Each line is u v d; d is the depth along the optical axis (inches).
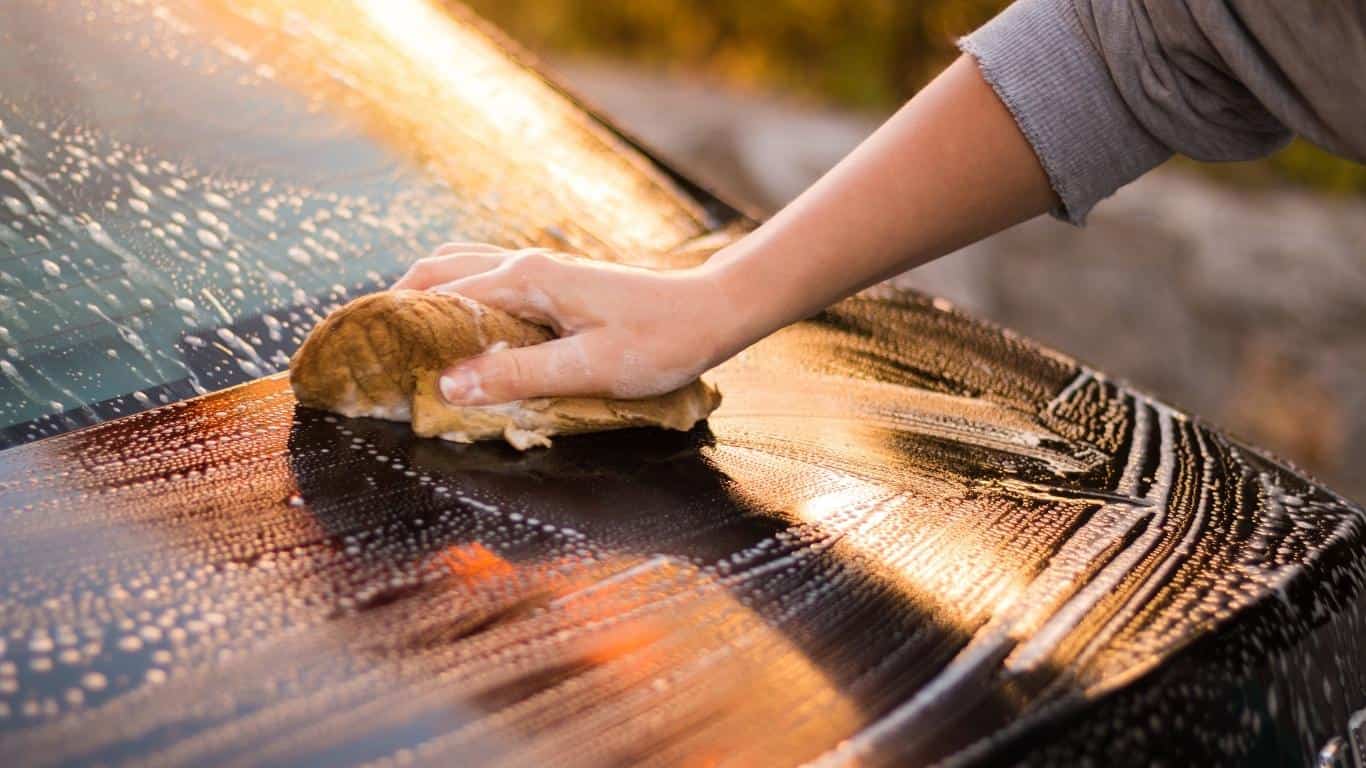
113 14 47.9
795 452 39.7
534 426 38.9
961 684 32.3
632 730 30.9
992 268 120.9
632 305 39.3
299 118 47.8
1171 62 39.6
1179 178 141.3
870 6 164.6
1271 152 41.8
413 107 50.3
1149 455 41.6
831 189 40.9
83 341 39.7
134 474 36.0
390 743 30.1
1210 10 38.3
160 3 48.9
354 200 46.0
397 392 38.8
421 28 54.4
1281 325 119.3
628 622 33.1
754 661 32.5
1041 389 45.1
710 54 172.4
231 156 45.7
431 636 32.2
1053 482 39.6
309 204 45.3
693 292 39.7
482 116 51.5
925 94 41.3
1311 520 38.8
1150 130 40.5
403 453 37.8
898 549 36.1
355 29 52.2
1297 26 37.4
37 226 41.8
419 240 45.6
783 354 44.7
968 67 41.1
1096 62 40.2
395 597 33.0
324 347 38.6
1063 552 36.4
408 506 35.8
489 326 39.2
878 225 40.7
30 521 34.2
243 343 41.0
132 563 33.2
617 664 32.1
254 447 37.4
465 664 31.7
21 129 43.6
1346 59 37.2
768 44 170.4
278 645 31.6
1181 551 36.8
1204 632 34.1
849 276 40.9
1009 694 32.2
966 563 35.8
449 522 35.4
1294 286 123.4
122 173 43.8
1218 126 40.5
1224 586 35.6
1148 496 39.3
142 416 38.2
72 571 32.9
